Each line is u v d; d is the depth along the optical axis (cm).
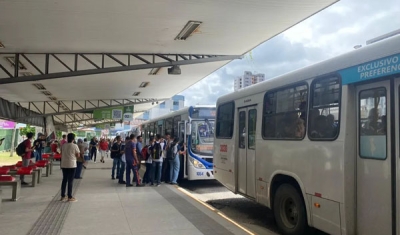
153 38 1080
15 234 626
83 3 782
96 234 626
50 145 2455
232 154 916
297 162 622
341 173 504
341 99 521
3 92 1959
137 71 1609
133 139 1257
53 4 782
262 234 709
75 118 4728
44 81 1709
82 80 1758
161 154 1284
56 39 1045
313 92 594
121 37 1055
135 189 1164
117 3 789
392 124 440
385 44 451
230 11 868
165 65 1252
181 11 857
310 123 593
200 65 1509
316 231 631
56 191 1116
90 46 1140
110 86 2005
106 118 2814
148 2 792
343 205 496
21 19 870
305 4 829
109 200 955
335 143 521
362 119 494
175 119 1619
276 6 840
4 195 1031
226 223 701
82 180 1429
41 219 738
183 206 870
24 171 1173
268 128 739
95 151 2592
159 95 2489
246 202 1059
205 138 1395
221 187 1392
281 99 697
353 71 502
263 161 750
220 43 1159
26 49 1143
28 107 2712
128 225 688
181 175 1412
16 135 4869
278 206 685
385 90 457
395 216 426
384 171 447
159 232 638
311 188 577
